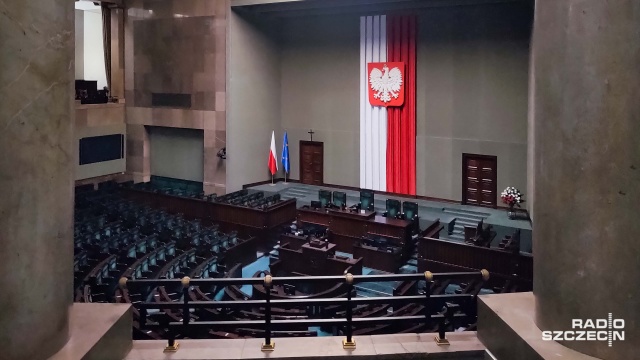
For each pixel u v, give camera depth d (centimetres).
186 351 483
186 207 1678
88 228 1361
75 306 481
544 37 416
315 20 1955
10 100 358
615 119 364
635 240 363
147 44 2038
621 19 356
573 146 389
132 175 2155
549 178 414
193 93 1947
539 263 433
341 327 744
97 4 2194
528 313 462
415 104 1781
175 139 2070
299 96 2031
